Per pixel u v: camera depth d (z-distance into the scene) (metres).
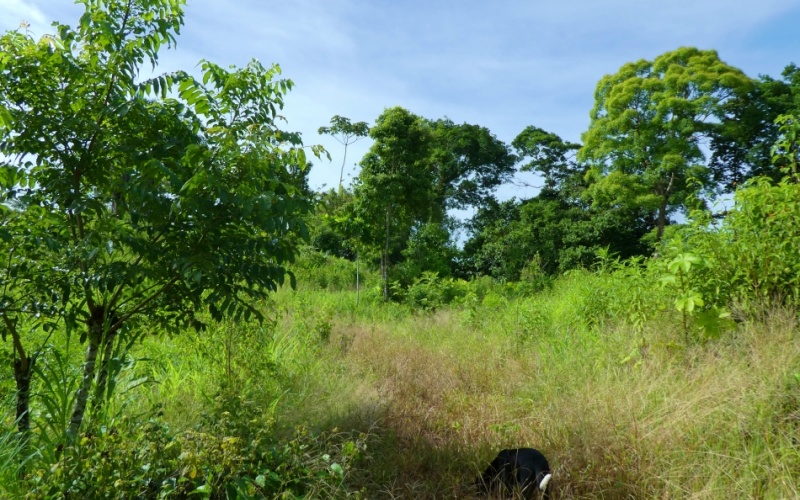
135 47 3.94
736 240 6.03
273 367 5.77
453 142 34.38
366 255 18.97
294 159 3.96
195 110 4.15
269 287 3.92
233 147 3.70
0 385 4.44
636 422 4.23
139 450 3.16
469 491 3.96
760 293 5.70
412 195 18.11
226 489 3.16
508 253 26.44
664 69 25.17
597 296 8.28
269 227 3.66
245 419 3.90
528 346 7.77
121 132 3.88
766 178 6.04
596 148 26.03
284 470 3.40
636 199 23.97
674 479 3.53
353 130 21.41
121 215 3.95
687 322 5.96
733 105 24.19
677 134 24.06
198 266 3.53
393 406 5.70
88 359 3.96
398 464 4.32
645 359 5.72
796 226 5.66
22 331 4.55
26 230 3.64
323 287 19.36
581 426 4.38
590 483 3.74
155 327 4.39
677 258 5.64
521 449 3.95
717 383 4.54
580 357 6.38
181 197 3.59
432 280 16.55
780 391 4.15
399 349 8.48
